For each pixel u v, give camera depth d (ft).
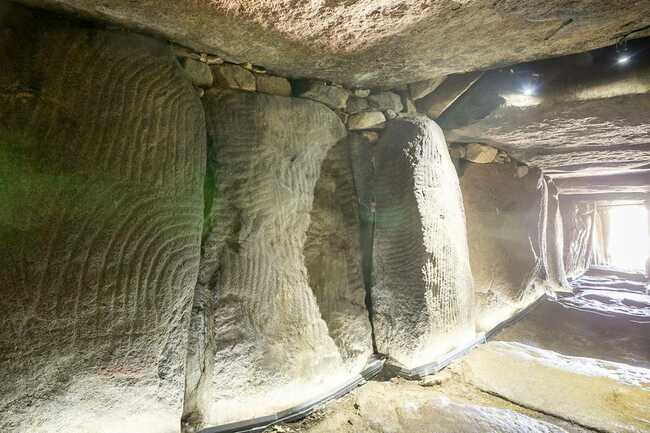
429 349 7.00
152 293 4.36
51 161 3.79
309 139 6.61
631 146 10.38
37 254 3.63
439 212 7.31
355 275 7.16
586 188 18.16
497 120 8.15
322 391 6.15
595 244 31.53
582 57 6.71
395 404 6.05
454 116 8.38
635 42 5.82
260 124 5.89
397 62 6.27
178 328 4.57
